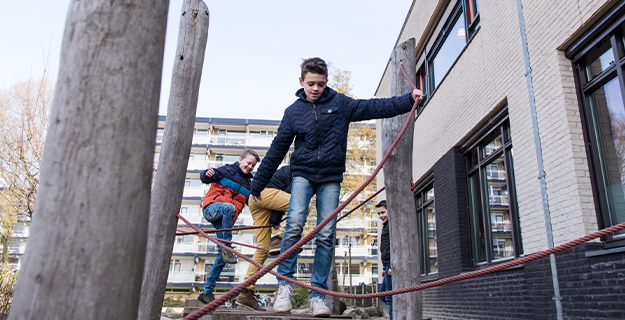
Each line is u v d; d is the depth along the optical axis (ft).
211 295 14.80
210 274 14.89
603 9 13.21
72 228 3.24
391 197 11.71
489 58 21.08
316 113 10.50
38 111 48.21
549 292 15.06
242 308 14.73
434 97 28.94
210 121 135.85
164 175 9.95
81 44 3.54
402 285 11.07
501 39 19.88
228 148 132.98
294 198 10.55
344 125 10.61
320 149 10.45
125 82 3.59
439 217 26.76
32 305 3.10
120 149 3.49
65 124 3.39
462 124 24.08
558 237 14.74
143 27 3.79
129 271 3.42
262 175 11.48
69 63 3.51
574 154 14.23
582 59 14.79
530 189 16.83
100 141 3.42
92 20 3.60
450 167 25.27
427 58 32.40
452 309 23.91
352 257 117.29
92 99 3.46
